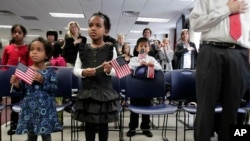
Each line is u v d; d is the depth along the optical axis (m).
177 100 2.63
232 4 1.44
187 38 4.29
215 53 1.49
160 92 2.60
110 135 2.80
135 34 12.86
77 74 1.72
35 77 1.70
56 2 6.69
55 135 2.73
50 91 1.78
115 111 1.70
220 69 1.49
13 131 2.57
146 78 2.58
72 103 2.43
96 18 1.77
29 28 11.12
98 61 1.73
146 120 2.88
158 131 3.03
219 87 1.50
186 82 2.64
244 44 1.48
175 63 4.36
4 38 14.01
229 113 1.51
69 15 8.34
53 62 3.06
